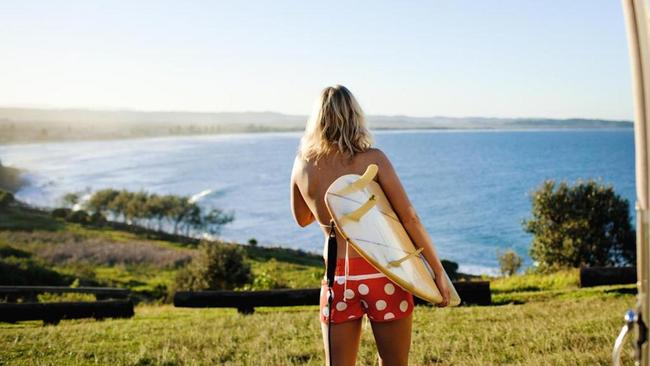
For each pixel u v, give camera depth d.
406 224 3.50
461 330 7.57
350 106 3.50
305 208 3.76
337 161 3.50
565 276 18.11
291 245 115.19
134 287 54.09
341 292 3.33
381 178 3.47
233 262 42.50
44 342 7.92
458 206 147.12
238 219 148.75
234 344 7.30
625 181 173.62
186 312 14.16
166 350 6.89
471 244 102.69
